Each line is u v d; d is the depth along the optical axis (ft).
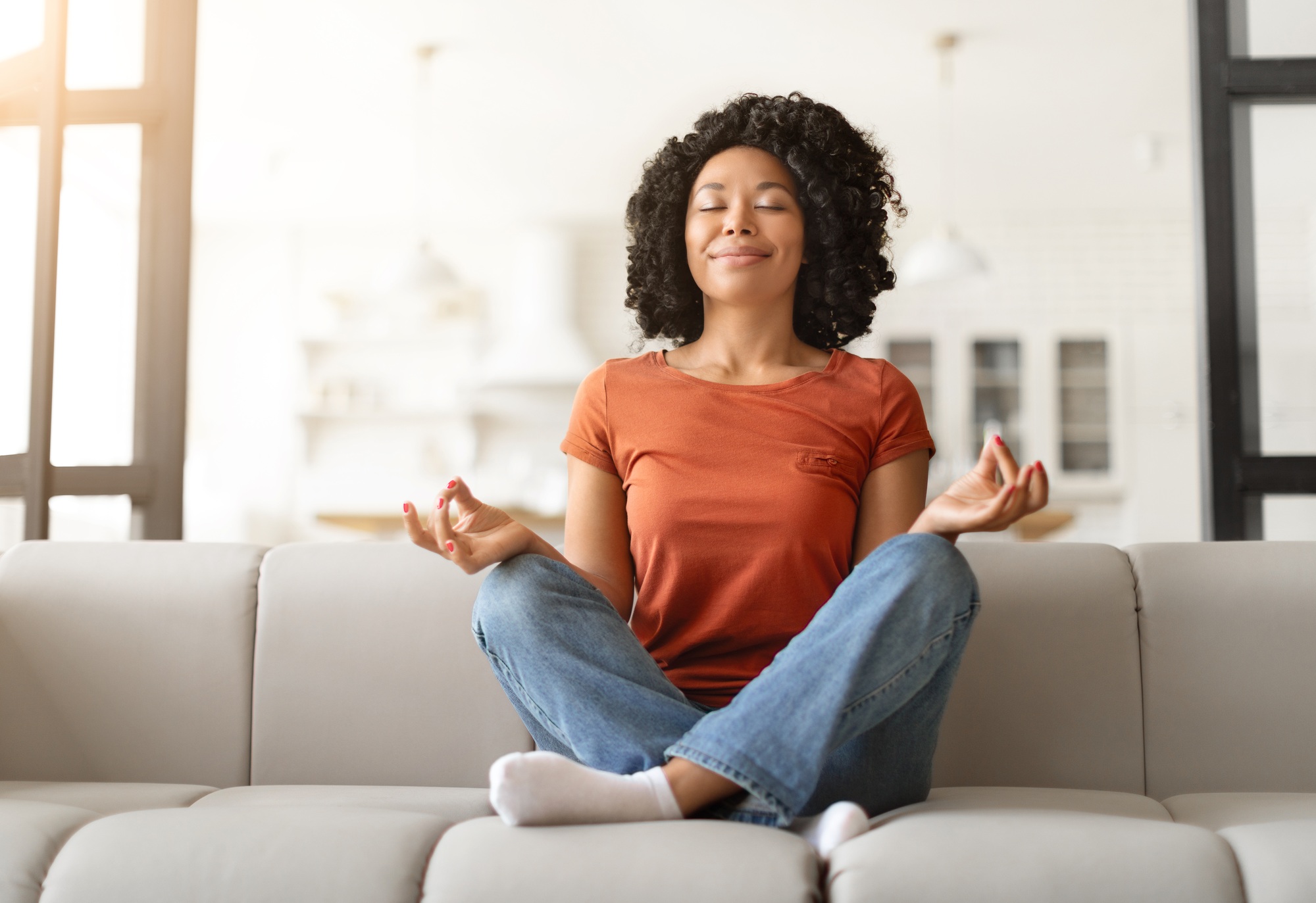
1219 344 6.75
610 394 4.65
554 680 3.72
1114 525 23.44
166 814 3.61
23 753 5.13
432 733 5.04
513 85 17.95
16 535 7.04
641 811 3.38
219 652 5.20
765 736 3.36
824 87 17.92
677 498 4.34
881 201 5.13
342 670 5.12
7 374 7.28
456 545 3.82
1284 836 3.32
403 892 3.25
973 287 24.14
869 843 3.22
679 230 5.14
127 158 7.54
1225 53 6.91
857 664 3.43
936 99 18.31
